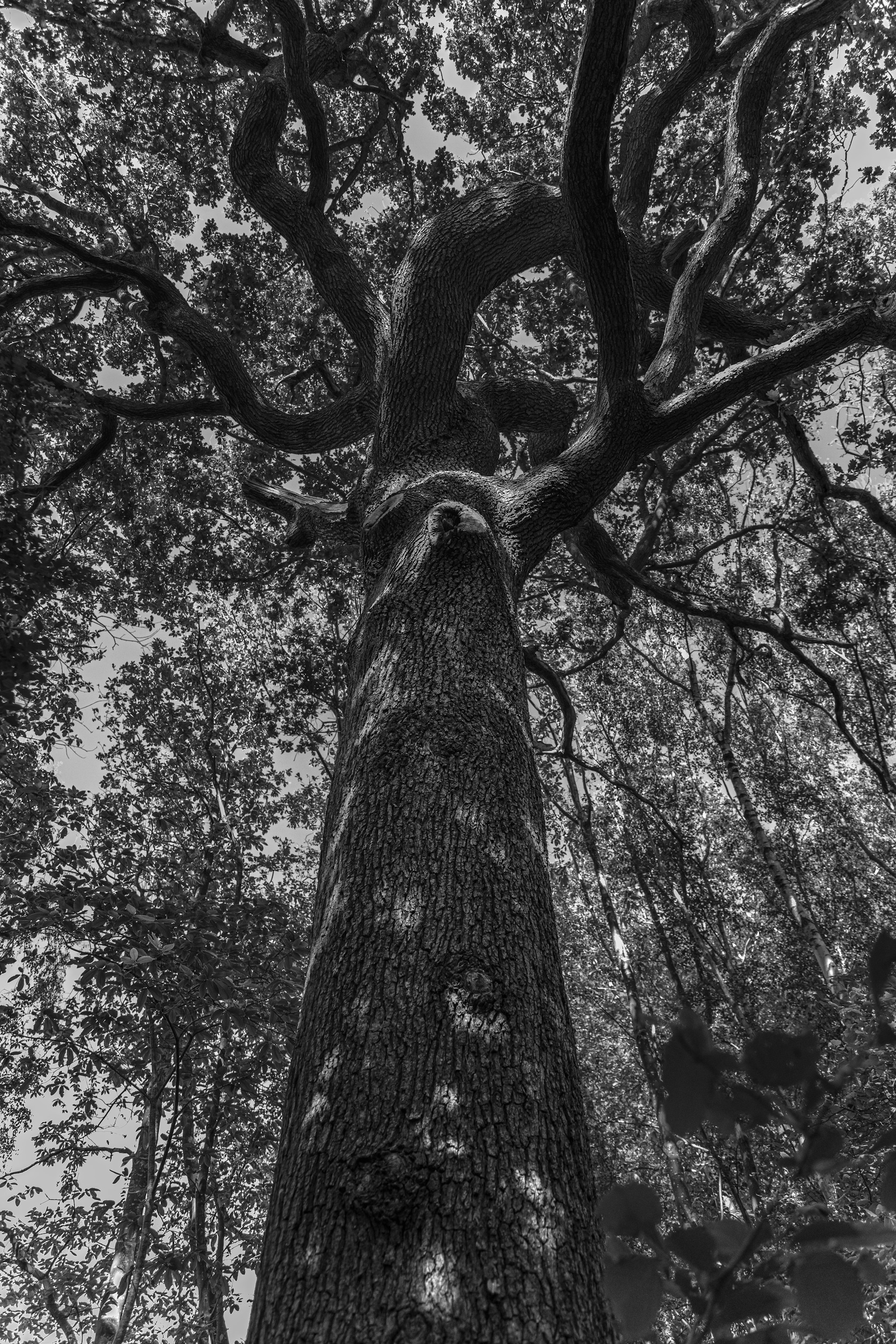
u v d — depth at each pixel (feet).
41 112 35.99
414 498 16.35
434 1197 6.47
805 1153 1.65
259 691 48.26
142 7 28.25
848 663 53.78
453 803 10.30
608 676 53.83
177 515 40.98
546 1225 6.45
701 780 57.47
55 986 26.96
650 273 25.16
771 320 26.32
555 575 39.86
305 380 40.19
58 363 35.14
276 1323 6.04
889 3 30.66
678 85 25.59
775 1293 1.65
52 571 18.79
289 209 23.53
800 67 33.45
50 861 23.07
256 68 28.91
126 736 47.32
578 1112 7.83
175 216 38.19
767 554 52.21
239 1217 32.32
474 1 36.19
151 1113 25.05
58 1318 27.17
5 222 23.06
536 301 38.24
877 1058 9.73
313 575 43.86
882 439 36.63
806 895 49.14
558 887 61.31
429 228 20.59
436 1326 5.64
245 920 24.17
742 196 22.48
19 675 17.61
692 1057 1.63
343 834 10.41
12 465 21.39
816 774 58.54
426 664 12.30
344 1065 7.68
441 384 19.36
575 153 15.08
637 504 42.78
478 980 8.28
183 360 34.60
